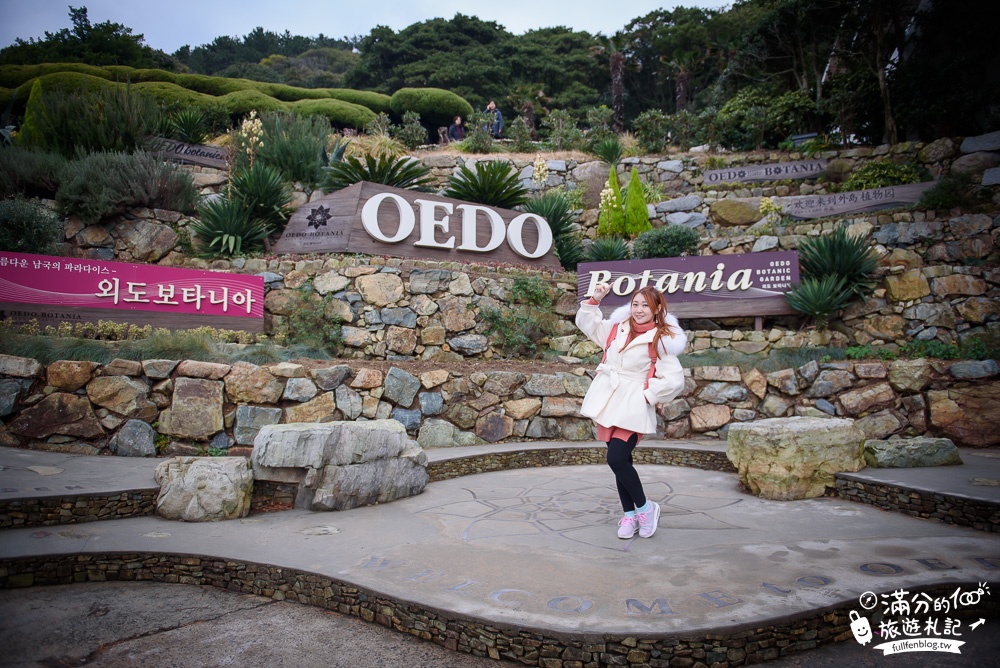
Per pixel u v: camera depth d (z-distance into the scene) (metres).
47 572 3.57
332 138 16.66
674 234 11.53
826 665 2.56
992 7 14.49
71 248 10.08
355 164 11.48
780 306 10.04
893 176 13.73
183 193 11.28
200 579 3.63
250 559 3.56
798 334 9.84
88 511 4.41
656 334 3.98
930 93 15.49
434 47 44.31
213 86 23.19
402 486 5.42
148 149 13.32
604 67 42.28
